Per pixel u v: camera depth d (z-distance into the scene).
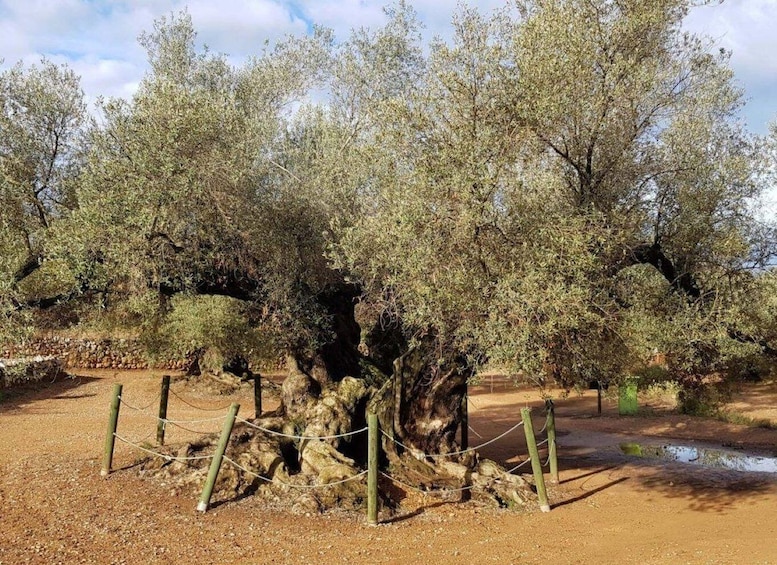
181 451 11.48
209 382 24.08
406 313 9.20
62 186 11.34
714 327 10.11
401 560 8.23
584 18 9.80
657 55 10.63
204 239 10.50
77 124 11.76
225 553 8.23
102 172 9.71
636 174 10.82
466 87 8.79
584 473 13.68
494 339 8.12
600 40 9.71
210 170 9.97
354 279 11.44
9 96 11.21
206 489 9.80
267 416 12.61
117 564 7.71
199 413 19.36
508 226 8.73
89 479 10.91
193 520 9.31
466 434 12.43
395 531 9.36
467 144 8.36
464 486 11.22
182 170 9.70
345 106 15.66
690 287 10.84
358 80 15.59
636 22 9.68
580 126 9.90
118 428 16.19
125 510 9.55
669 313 10.48
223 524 9.24
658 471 14.04
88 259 9.32
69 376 25.64
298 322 11.62
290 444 11.63
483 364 9.33
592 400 26.14
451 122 8.83
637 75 9.86
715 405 14.06
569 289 8.27
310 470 10.84
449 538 9.16
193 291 10.64
